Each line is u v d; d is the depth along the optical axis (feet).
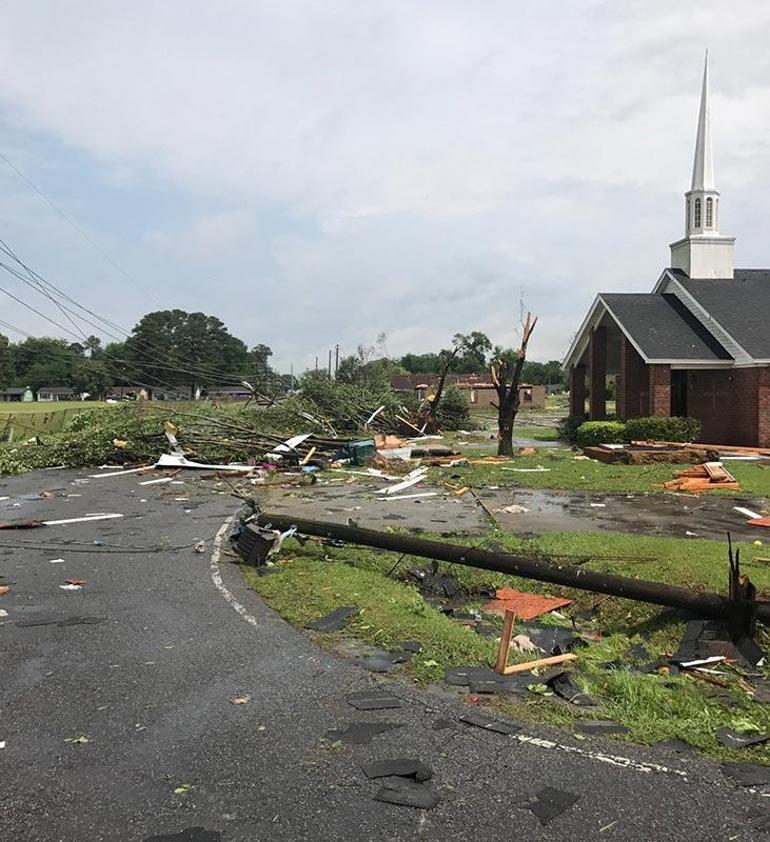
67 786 11.50
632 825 10.48
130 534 33.30
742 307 84.23
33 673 16.35
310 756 12.50
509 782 11.68
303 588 23.27
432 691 15.44
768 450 71.51
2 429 83.30
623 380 89.40
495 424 134.00
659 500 43.50
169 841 10.05
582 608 23.18
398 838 10.14
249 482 53.21
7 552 29.53
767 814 10.80
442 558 24.53
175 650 17.87
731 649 18.37
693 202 94.68
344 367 162.81
